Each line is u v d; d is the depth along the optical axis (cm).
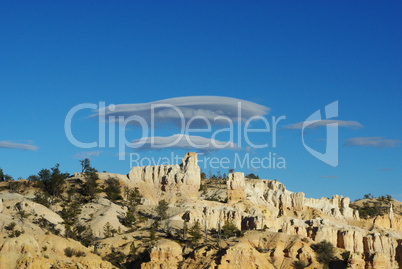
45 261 19400
